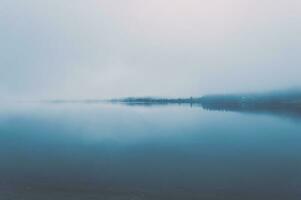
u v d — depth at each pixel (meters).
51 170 25.78
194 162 29.11
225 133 52.59
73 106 153.88
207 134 51.00
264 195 19.31
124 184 21.27
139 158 31.23
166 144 40.81
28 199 18.62
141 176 23.97
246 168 26.52
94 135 50.56
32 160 30.34
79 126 64.81
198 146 38.91
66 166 27.22
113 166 27.47
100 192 19.91
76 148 37.53
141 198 18.83
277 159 30.22
